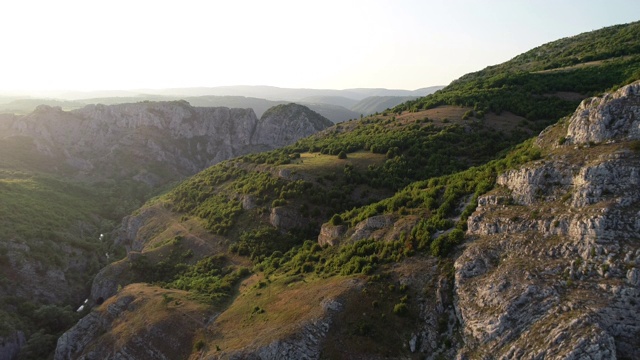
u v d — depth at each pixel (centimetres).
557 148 5666
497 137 11425
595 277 4272
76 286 11850
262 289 7150
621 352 3791
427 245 5978
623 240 4303
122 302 7856
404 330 5128
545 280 4516
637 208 4391
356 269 6250
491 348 4369
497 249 5181
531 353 4028
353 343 5128
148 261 10225
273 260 8569
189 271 9500
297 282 6850
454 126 12181
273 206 10281
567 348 3841
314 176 10975
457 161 10619
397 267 5916
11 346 8506
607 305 4009
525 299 4466
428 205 6756
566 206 4912
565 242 4666
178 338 6544
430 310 5178
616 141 5031
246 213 10850
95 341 7388
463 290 5081
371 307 5444
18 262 11075
